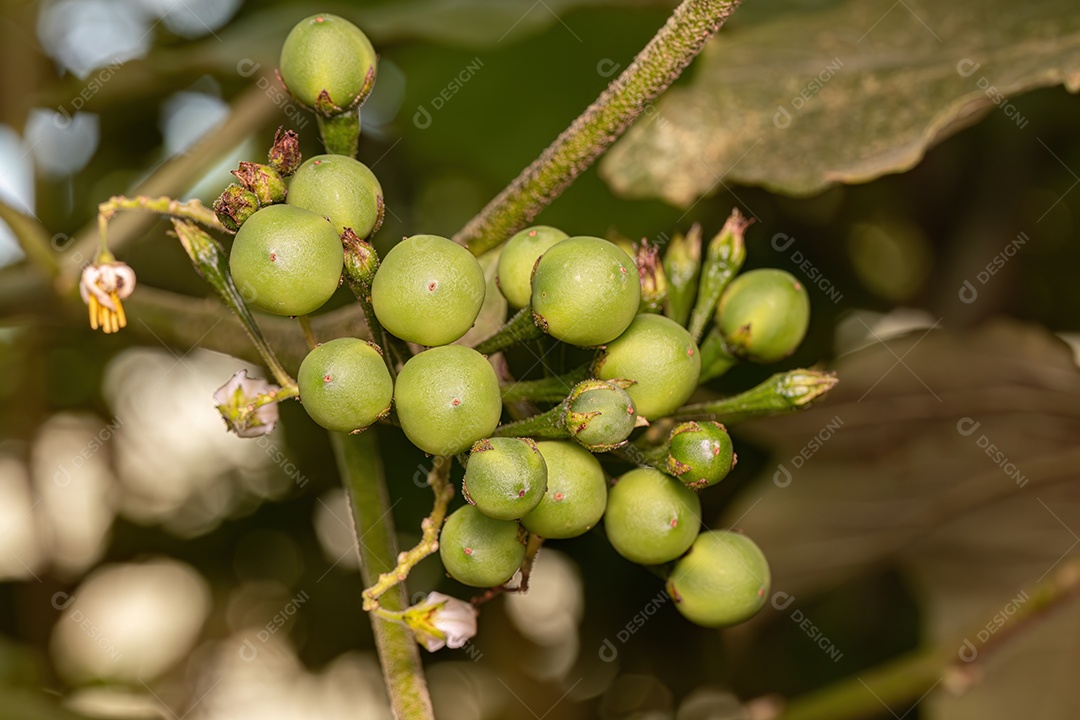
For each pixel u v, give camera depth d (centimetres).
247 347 46
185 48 61
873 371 52
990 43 48
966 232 61
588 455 41
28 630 63
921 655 50
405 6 54
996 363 51
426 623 41
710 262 44
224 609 67
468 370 40
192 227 41
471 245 43
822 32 50
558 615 65
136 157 64
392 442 60
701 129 49
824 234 63
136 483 66
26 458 63
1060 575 49
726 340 44
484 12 52
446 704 66
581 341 41
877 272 66
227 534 66
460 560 41
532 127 60
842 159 48
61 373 66
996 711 50
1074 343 64
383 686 67
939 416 52
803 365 61
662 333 42
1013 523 52
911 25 49
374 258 41
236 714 67
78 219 63
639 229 59
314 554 66
